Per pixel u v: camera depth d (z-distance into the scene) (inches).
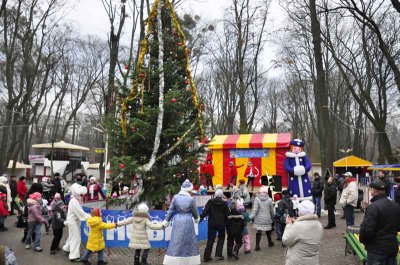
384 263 225.3
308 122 2235.5
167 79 492.4
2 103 1627.7
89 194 694.5
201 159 498.6
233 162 877.8
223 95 1943.9
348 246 381.7
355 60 1375.5
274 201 568.1
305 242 212.5
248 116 2145.7
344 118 2082.9
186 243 339.3
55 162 1691.7
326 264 355.6
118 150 479.8
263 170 855.7
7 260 179.3
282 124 2578.7
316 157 2316.7
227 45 1562.5
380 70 1246.3
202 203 608.7
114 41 864.9
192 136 475.8
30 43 1218.0
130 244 361.4
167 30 508.1
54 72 1769.2
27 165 1724.9
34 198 443.2
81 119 2704.2
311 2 773.3
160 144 476.4
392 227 223.5
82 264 375.9
